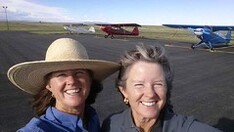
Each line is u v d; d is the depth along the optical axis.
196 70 4.38
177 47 9.14
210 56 6.63
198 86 3.18
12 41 11.08
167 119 0.54
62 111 0.56
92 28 20.59
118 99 2.49
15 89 2.80
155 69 0.52
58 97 0.56
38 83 0.59
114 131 0.59
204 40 8.59
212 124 1.98
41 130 0.49
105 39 13.37
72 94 0.55
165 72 0.53
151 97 0.52
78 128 0.54
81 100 0.56
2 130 1.77
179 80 3.50
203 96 2.74
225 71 4.34
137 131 0.56
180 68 4.55
